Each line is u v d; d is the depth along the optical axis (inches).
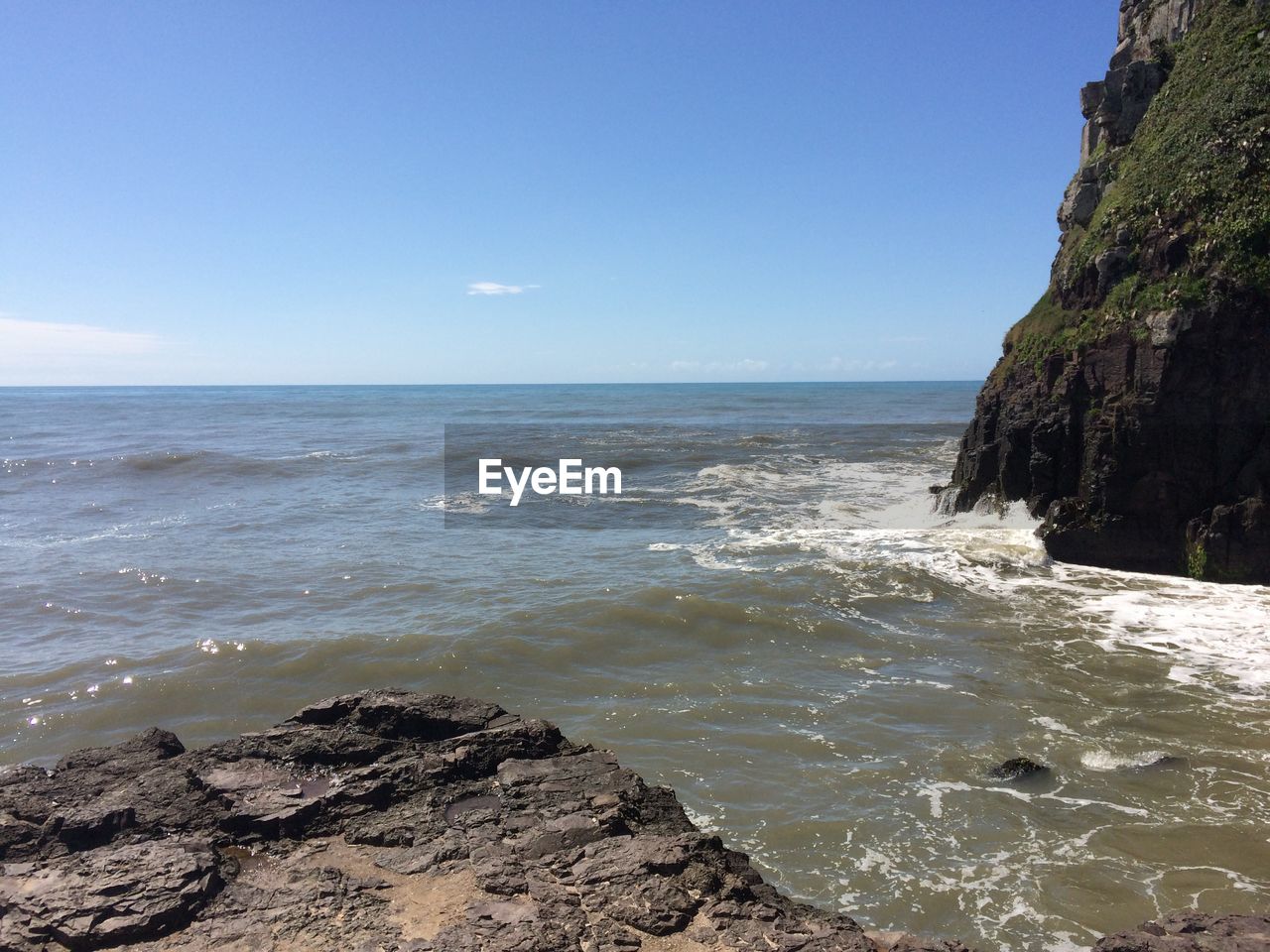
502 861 284.2
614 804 321.7
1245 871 315.3
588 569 742.5
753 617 606.2
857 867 323.6
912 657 539.2
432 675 513.3
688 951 239.9
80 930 244.4
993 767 397.4
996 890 308.3
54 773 339.9
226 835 302.4
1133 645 553.3
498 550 818.8
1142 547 724.7
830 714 458.3
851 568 730.2
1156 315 722.8
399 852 293.3
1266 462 681.6
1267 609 618.8
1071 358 807.7
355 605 645.3
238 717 461.7
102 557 786.2
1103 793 371.9
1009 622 601.3
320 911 256.7
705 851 293.0
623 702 477.4
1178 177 787.4
